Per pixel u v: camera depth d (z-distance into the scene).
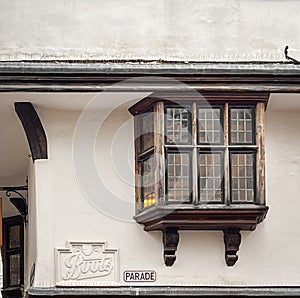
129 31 14.64
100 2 14.66
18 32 14.55
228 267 14.73
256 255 14.77
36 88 14.30
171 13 14.69
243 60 14.67
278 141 15.00
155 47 14.64
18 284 18.88
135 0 14.69
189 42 14.66
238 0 14.73
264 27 14.72
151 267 14.73
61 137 14.92
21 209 18.42
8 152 16.91
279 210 14.88
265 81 14.42
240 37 14.70
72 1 14.65
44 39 14.57
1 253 19.30
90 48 14.60
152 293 14.41
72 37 14.60
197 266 14.71
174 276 14.70
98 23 14.63
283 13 14.76
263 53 14.68
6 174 18.03
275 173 14.95
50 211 14.80
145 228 14.77
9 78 14.25
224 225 14.50
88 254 14.74
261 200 14.48
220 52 14.66
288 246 14.82
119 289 14.43
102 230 14.80
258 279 14.73
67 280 14.66
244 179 14.55
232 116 14.60
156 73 14.30
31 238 15.99
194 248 14.73
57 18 14.61
